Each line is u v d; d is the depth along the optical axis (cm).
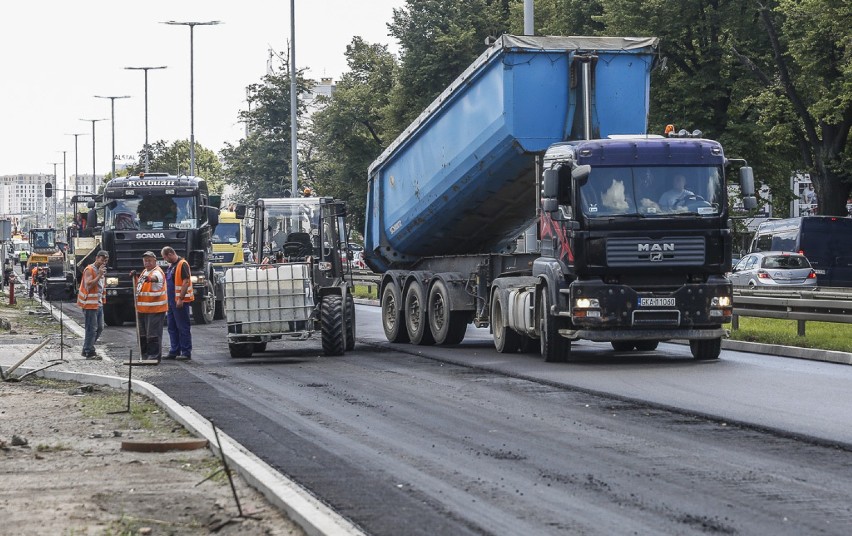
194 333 6062
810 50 8494
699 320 3675
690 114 8950
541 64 4028
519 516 1565
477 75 4178
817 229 8556
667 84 9106
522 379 3331
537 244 4184
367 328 6206
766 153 9294
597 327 3650
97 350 4853
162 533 1472
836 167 8912
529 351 4338
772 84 8894
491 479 1830
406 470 1917
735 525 1498
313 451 2120
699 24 8894
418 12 12481
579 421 2461
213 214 7081
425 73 12244
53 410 2788
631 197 3672
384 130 13750
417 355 4297
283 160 17325
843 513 1563
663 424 2406
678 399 2795
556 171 3700
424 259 5144
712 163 3725
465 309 4606
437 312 4725
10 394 3159
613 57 4038
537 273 3934
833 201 9075
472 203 4534
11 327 6253
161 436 2298
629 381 3209
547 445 2156
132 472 1897
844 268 8550
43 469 1931
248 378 3512
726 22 8844
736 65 9062
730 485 1759
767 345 4203
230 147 17975
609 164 3688
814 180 9406
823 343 4022
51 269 11069
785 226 8812
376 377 3466
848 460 1967
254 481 1739
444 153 4478
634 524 1509
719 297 3684
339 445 2186
